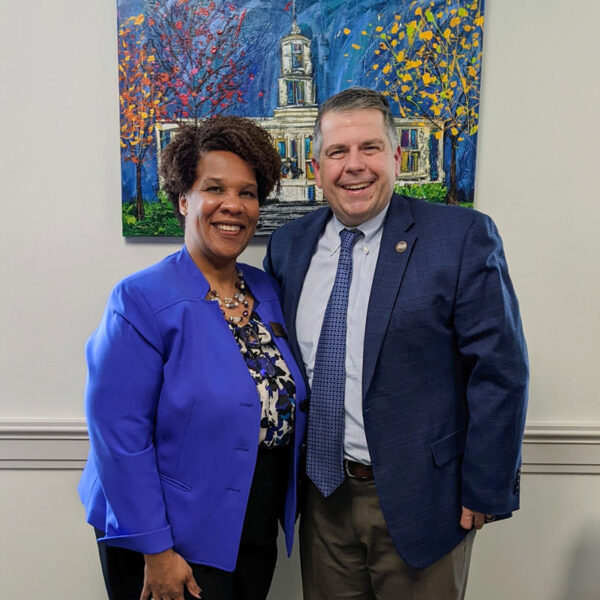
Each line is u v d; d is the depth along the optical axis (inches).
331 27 46.6
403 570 39.3
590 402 52.6
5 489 53.7
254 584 38.9
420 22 46.3
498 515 37.7
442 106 47.5
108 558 35.4
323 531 42.8
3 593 55.6
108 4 46.9
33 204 49.8
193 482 33.0
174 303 33.8
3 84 48.0
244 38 46.7
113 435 31.5
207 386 32.7
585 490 54.0
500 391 34.6
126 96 47.3
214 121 35.4
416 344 35.7
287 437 37.4
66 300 51.3
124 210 48.8
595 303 51.1
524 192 49.4
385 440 36.4
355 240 39.4
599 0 46.5
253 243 50.8
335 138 36.6
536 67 47.6
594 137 48.6
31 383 52.4
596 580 55.6
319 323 39.4
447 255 35.4
